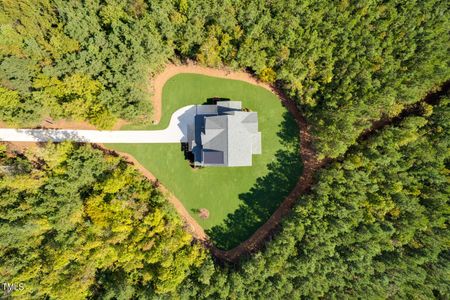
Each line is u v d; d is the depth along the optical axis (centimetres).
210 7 4622
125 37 4622
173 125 5334
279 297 4644
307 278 4684
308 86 4988
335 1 4688
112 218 4538
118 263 4619
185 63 5338
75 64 4572
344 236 4731
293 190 5378
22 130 5206
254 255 4878
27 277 4216
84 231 4559
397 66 4769
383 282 4659
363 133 5238
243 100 5391
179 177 5344
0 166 4588
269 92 5416
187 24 4678
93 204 4534
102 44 4628
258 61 4866
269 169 5394
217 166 5328
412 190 4825
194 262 4781
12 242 4306
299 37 4756
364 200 4809
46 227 4456
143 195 4784
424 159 4759
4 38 4288
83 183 4672
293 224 4756
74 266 4412
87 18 4538
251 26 4741
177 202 5338
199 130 5116
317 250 4666
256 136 5100
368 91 4809
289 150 5416
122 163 5103
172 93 5347
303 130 5406
